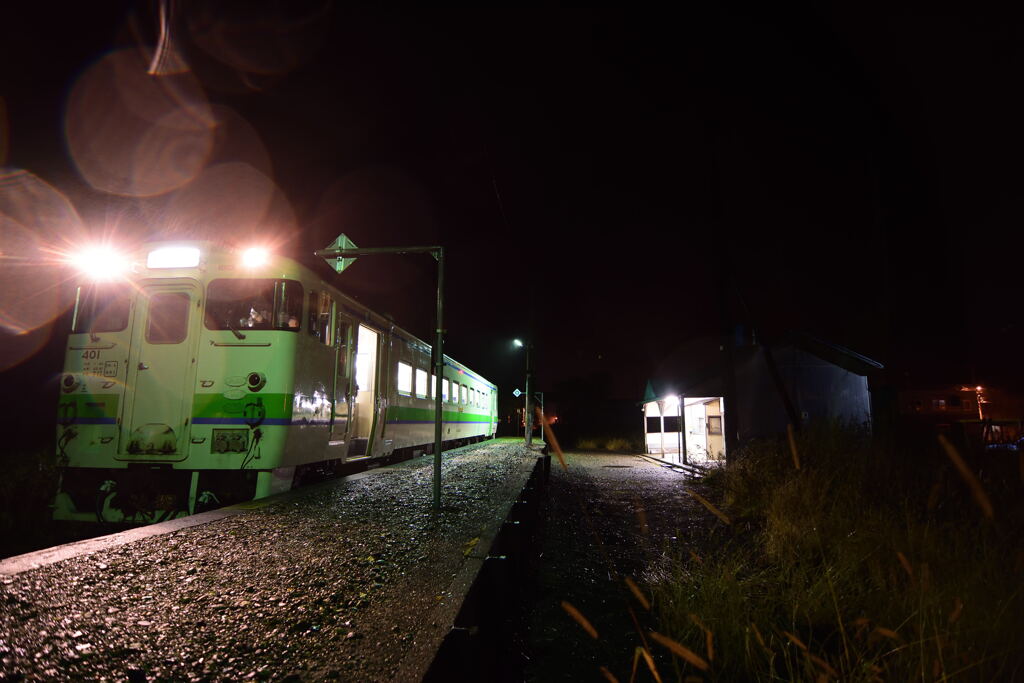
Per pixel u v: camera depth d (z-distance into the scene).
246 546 4.81
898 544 5.23
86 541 4.72
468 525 5.92
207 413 7.31
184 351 7.47
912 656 3.26
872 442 9.20
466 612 3.43
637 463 21.73
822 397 13.66
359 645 2.81
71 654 2.62
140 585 3.65
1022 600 3.61
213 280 7.67
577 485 15.30
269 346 7.49
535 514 8.66
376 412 11.40
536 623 5.02
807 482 7.82
